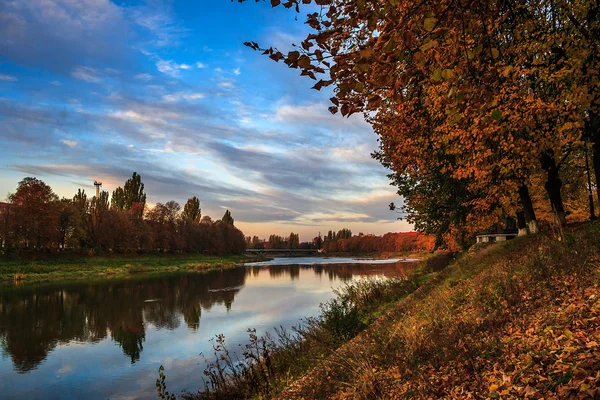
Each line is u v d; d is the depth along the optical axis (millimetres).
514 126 7930
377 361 7340
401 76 3643
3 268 56438
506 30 7070
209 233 126438
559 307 6172
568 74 8211
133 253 88750
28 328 23641
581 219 26359
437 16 3613
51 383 14547
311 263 104062
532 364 4582
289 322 22828
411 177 19531
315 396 7160
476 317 7398
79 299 35125
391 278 23734
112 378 14930
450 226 20484
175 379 14453
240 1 3205
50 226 64562
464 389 4840
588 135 11508
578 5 8203
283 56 3408
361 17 3354
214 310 28516
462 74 4699
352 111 3771
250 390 9766
